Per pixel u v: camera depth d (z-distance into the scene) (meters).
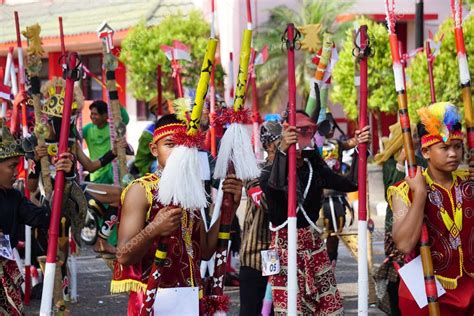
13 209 8.62
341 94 30.72
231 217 7.40
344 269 16.66
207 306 7.39
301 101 33.94
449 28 24.67
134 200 7.05
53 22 32.16
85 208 10.15
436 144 7.59
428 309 7.73
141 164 13.46
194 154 6.75
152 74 31.98
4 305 8.67
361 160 8.59
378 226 22.23
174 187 6.66
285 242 9.02
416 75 25.20
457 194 7.70
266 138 9.53
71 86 8.24
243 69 7.43
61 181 8.22
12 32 25.95
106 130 16.86
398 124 10.91
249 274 10.36
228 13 34.56
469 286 7.75
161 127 7.18
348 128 38.09
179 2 34.81
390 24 8.01
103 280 15.47
